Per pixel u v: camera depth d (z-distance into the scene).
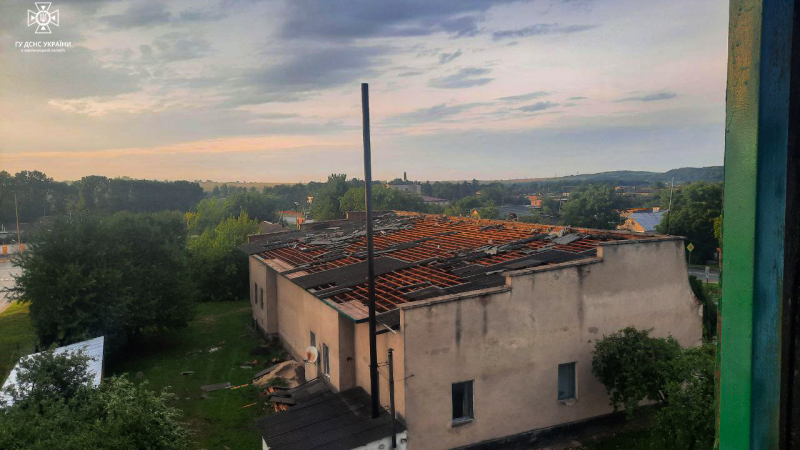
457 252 19.31
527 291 13.89
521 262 15.81
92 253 23.34
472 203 105.75
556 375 14.41
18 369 14.84
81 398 11.88
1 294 40.94
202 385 20.23
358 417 13.48
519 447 14.03
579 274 14.52
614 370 14.02
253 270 29.39
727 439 1.81
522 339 13.91
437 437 13.05
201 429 16.39
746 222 1.72
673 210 54.12
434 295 14.09
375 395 13.20
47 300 21.97
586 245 17.36
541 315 14.12
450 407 13.16
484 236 22.28
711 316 21.50
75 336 21.66
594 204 70.00
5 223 85.75
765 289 1.67
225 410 17.80
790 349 1.62
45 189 94.12
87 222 24.19
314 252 24.38
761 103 1.66
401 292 15.33
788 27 1.60
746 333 1.73
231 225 47.59
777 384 1.65
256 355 23.77
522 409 14.02
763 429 1.69
